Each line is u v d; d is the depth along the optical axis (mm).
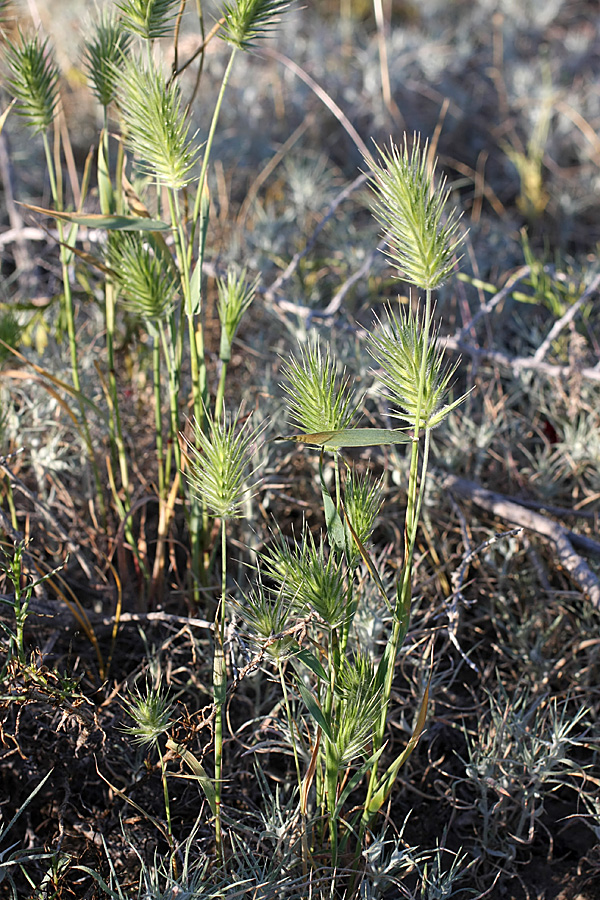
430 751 419
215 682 342
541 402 531
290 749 399
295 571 315
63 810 376
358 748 331
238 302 375
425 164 293
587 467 515
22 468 489
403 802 404
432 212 291
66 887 363
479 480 499
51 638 406
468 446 495
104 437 484
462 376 591
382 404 499
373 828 393
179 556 469
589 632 442
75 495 470
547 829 392
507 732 398
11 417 458
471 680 444
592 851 388
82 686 410
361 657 335
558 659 438
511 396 559
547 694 405
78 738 374
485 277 687
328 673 356
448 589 453
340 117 581
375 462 493
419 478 475
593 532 487
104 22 386
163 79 339
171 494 416
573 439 498
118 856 377
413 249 292
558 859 394
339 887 366
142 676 417
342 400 319
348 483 331
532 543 472
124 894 364
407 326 307
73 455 499
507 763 392
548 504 495
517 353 612
